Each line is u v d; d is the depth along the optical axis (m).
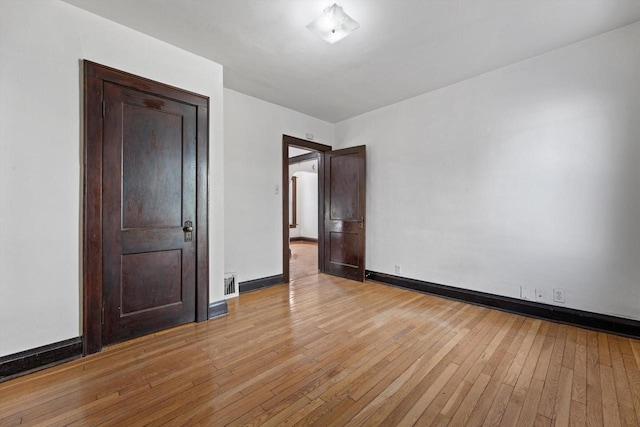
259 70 2.96
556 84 2.58
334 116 4.43
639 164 2.22
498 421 1.40
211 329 2.48
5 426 1.37
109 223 2.15
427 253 3.55
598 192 2.39
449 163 3.33
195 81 2.64
